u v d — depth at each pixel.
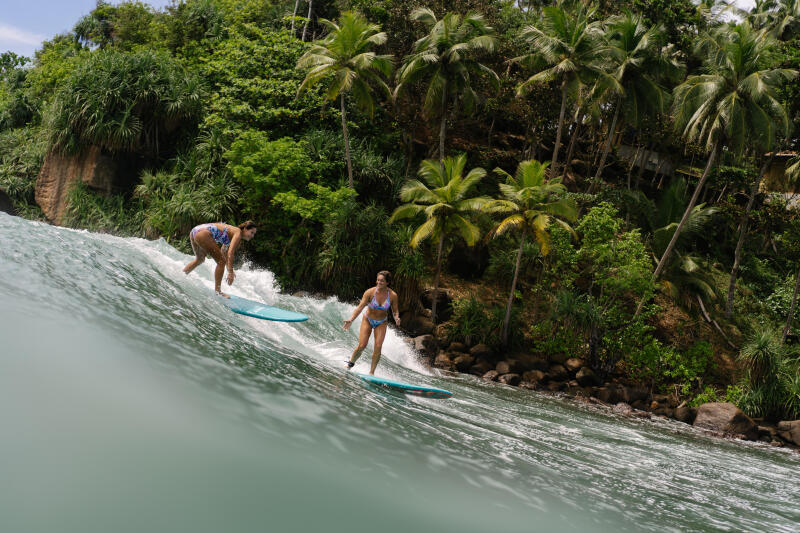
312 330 10.06
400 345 15.66
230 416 2.45
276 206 19.38
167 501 1.58
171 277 6.71
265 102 22.22
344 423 3.04
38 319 2.64
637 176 34.06
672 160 33.47
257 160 18.83
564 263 21.09
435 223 18.81
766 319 24.39
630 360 19.44
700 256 28.33
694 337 22.88
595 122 25.62
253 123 21.66
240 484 1.84
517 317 19.44
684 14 26.84
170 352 3.04
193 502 1.62
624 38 23.97
